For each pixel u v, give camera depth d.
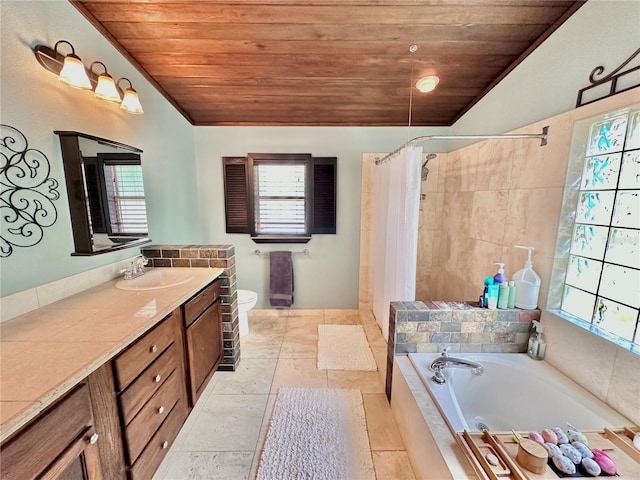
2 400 0.71
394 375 1.70
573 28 1.41
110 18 1.59
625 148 1.18
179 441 1.54
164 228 2.33
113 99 1.57
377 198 2.71
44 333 1.05
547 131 1.55
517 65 1.83
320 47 1.81
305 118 2.74
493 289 1.67
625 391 1.17
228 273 2.07
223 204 2.98
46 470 0.76
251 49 1.83
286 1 1.49
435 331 1.69
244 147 2.88
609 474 0.91
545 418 1.38
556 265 1.52
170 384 1.39
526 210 1.72
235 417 1.71
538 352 1.60
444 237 2.92
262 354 2.40
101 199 1.59
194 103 2.48
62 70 1.31
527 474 0.93
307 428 1.62
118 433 1.04
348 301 3.17
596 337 1.29
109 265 1.72
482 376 1.60
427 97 2.36
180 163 2.58
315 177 2.92
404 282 2.00
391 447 1.50
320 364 2.25
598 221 1.31
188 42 1.78
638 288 1.15
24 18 1.21
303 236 3.04
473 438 1.10
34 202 1.27
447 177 2.87
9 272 1.18
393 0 1.48
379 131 2.87
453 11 1.53
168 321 1.38
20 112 1.20
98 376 0.95
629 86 1.13
